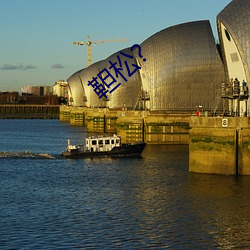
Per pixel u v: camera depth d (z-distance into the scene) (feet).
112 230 151.64
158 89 433.89
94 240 143.02
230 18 270.46
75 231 150.92
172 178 231.71
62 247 137.69
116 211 172.86
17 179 236.63
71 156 311.47
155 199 190.08
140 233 148.87
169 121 415.44
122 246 138.41
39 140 481.46
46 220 162.30
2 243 140.97
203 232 149.69
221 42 279.90
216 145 234.58
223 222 159.02
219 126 232.53
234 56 272.72
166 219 162.61
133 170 260.21
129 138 430.20
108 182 226.58
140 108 474.49
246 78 263.08
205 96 427.33
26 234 148.36
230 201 184.96
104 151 313.12
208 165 238.07
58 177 241.35
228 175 232.12
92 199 191.62
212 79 424.46
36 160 301.22
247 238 144.46
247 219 162.30
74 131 620.90
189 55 423.64
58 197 195.62
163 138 416.05
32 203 185.57
